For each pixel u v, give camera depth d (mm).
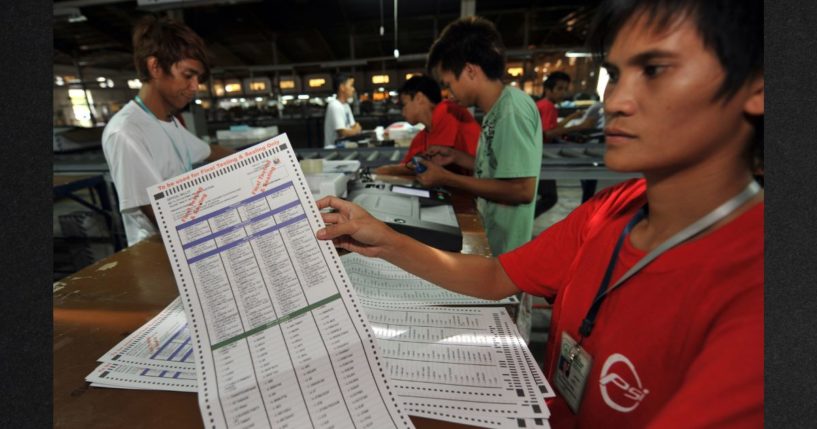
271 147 535
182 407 465
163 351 567
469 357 545
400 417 410
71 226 2713
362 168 1876
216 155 1715
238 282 479
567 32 9258
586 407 465
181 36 1232
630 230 479
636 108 349
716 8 293
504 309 675
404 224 885
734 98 316
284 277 485
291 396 417
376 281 777
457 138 1863
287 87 6934
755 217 338
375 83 7039
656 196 406
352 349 448
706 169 356
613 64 365
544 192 3000
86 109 8750
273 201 515
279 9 8062
